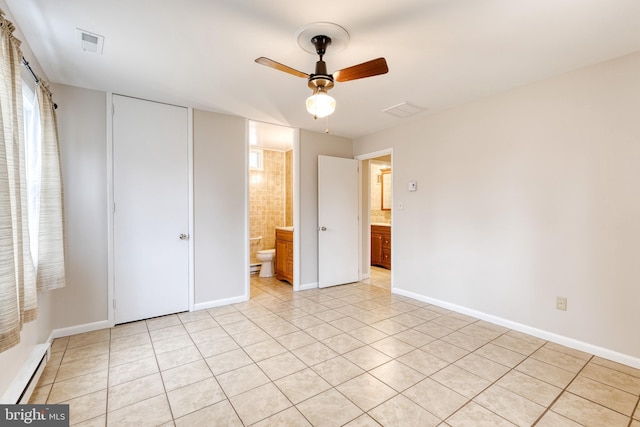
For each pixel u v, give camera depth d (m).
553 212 2.57
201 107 3.34
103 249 2.89
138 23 1.84
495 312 2.98
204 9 1.71
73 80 2.65
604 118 2.29
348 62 2.32
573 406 1.74
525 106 2.74
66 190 2.72
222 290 3.57
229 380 2.00
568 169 2.48
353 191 4.68
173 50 2.16
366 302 3.69
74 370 2.12
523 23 1.84
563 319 2.52
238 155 3.67
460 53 2.20
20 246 1.50
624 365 2.19
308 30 1.91
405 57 2.25
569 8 1.70
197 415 1.67
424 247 3.68
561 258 2.53
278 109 3.41
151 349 2.45
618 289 2.24
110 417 1.65
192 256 3.36
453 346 2.49
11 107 1.47
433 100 3.12
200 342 2.58
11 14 1.74
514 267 2.83
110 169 2.91
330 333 2.76
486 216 3.04
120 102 2.97
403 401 1.78
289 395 1.84
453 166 3.34
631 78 2.18
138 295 3.06
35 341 2.18
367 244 5.06
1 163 1.25
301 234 4.25
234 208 3.65
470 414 1.67
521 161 2.77
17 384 1.71
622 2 1.64
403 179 3.95
